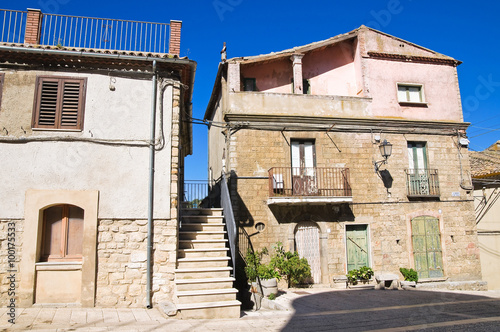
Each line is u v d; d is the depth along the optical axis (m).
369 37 13.58
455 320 7.18
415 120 13.01
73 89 8.00
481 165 15.87
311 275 11.54
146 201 7.89
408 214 12.48
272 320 6.97
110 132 7.96
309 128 12.18
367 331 6.30
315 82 13.48
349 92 13.62
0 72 7.78
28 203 7.37
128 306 7.46
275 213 11.50
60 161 7.64
